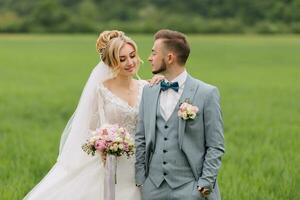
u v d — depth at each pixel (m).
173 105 7.43
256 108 24.78
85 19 115.25
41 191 8.46
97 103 8.39
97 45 8.26
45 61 53.56
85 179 8.37
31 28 113.56
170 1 121.25
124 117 8.27
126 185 8.19
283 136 17.70
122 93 8.36
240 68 47.22
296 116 22.53
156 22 111.00
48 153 14.90
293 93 30.69
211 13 119.44
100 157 8.38
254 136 17.98
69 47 72.88
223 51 66.88
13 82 36.28
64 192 8.37
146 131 7.51
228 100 27.53
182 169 7.36
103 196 8.30
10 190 11.17
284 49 70.06
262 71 44.81
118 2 121.00
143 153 7.60
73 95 29.38
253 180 12.04
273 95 29.75
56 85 34.66
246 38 95.38
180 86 7.47
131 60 8.10
